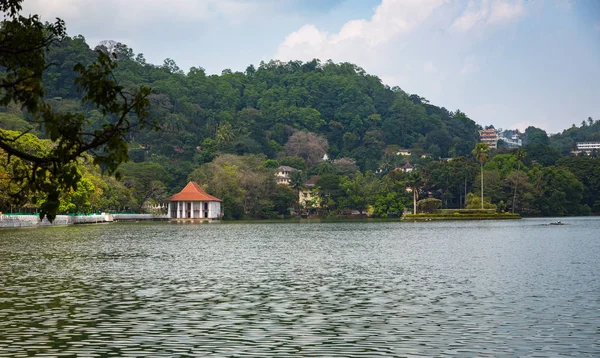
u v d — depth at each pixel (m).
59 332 25.81
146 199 197.12
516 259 56.97
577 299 33.84
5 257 57.88
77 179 15.93
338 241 84.94
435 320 28.33
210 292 36.66
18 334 25.42
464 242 81.69
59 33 18.41
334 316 29.27
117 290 37.34
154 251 66.50
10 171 85.38
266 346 23.59
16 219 122.88
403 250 68.31
